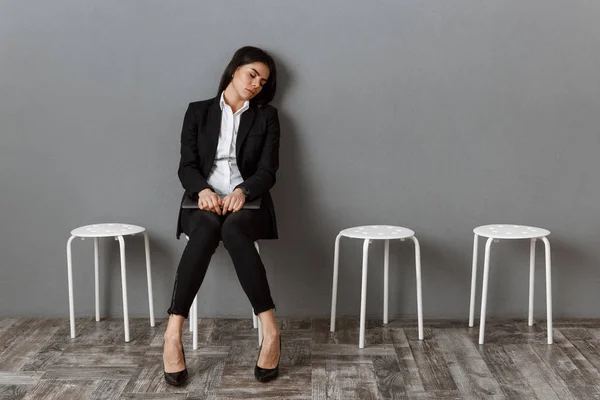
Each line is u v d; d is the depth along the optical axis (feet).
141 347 9.14
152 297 10.00
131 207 10.12
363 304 9.04
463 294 10.27
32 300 10.33
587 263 10.16
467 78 9.80
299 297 10.32
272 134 9.43
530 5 9.65
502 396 7.70
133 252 10.23
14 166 10.05
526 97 9.82
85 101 9.90
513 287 10.23
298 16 9.69
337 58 9.77
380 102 9.86
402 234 9.14
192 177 9.06
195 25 9.71
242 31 9.72
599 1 9.61
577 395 7.73
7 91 9.89
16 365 8.55
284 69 9.79
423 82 9.80
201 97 9.85
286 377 8.19
